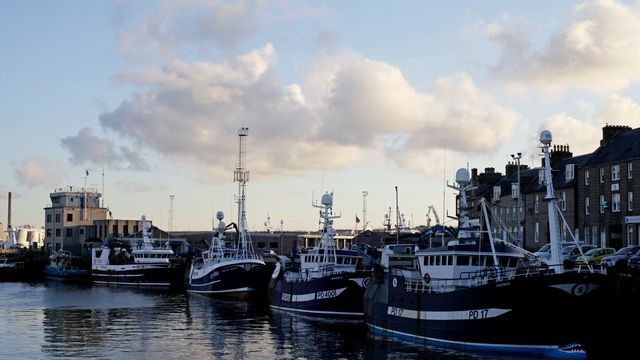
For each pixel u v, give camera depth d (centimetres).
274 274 6444
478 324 3519
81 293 8288
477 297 3531
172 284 9294
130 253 10300
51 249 14225
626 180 6944
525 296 3334
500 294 3416
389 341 4147
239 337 4466
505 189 9456
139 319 5488
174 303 6869
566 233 7850
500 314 3412
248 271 7306
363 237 10344
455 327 3650
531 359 3384
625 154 7044
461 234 4144
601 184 7300
